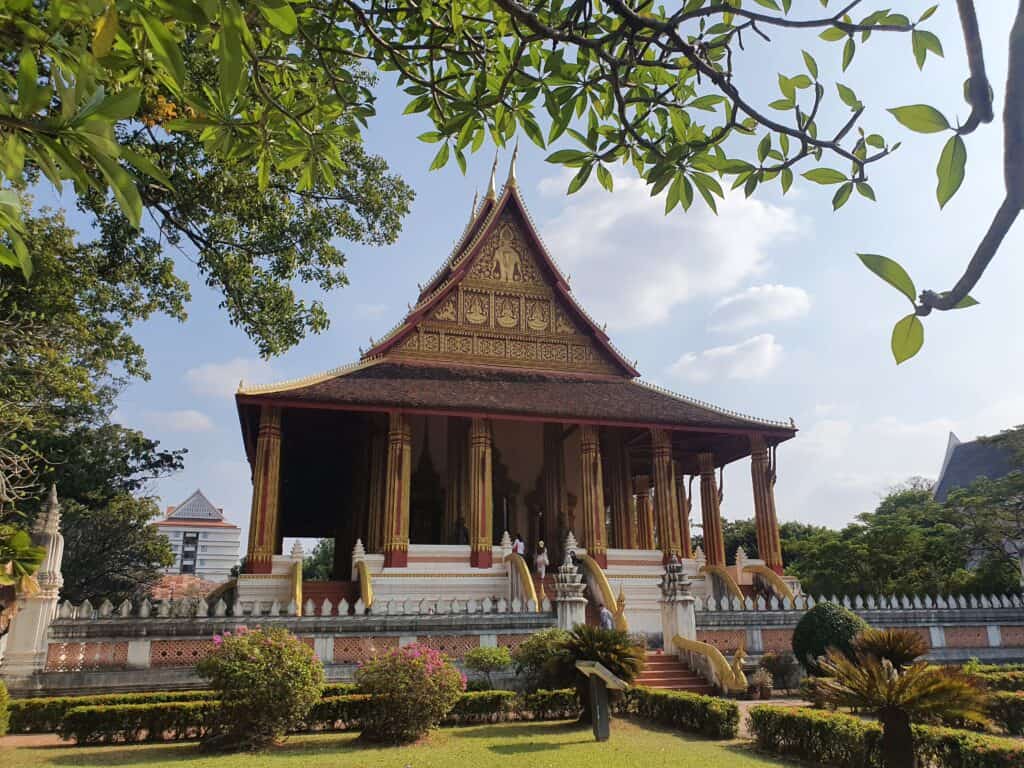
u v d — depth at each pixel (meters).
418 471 30.00
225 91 2.41
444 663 12.74
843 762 10.29
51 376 19.03
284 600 21.28
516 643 17.64
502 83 4.55
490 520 24.09
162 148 15.49
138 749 11.37
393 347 28.12
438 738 12.38
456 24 5.12
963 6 2.08
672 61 4.40
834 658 10.20
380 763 10.10
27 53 2.25
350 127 5.81
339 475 38.97
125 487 40.19
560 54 4.22
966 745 9.34
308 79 5.67
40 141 2.21
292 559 21.44
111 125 2.20
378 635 16.84
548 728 13.48
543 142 4.84
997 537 33.34
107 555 41.22
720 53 4.16
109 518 40.31
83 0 2.36
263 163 5.41
